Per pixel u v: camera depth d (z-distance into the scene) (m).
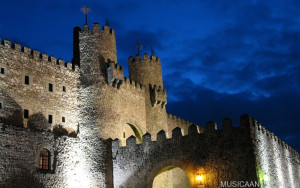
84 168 39.94
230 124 36.00
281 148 47.25
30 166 34.81
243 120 35.53
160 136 39.28
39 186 35.12
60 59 42.75
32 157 35.22
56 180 36.91
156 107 53.72
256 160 34.34
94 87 43.06
